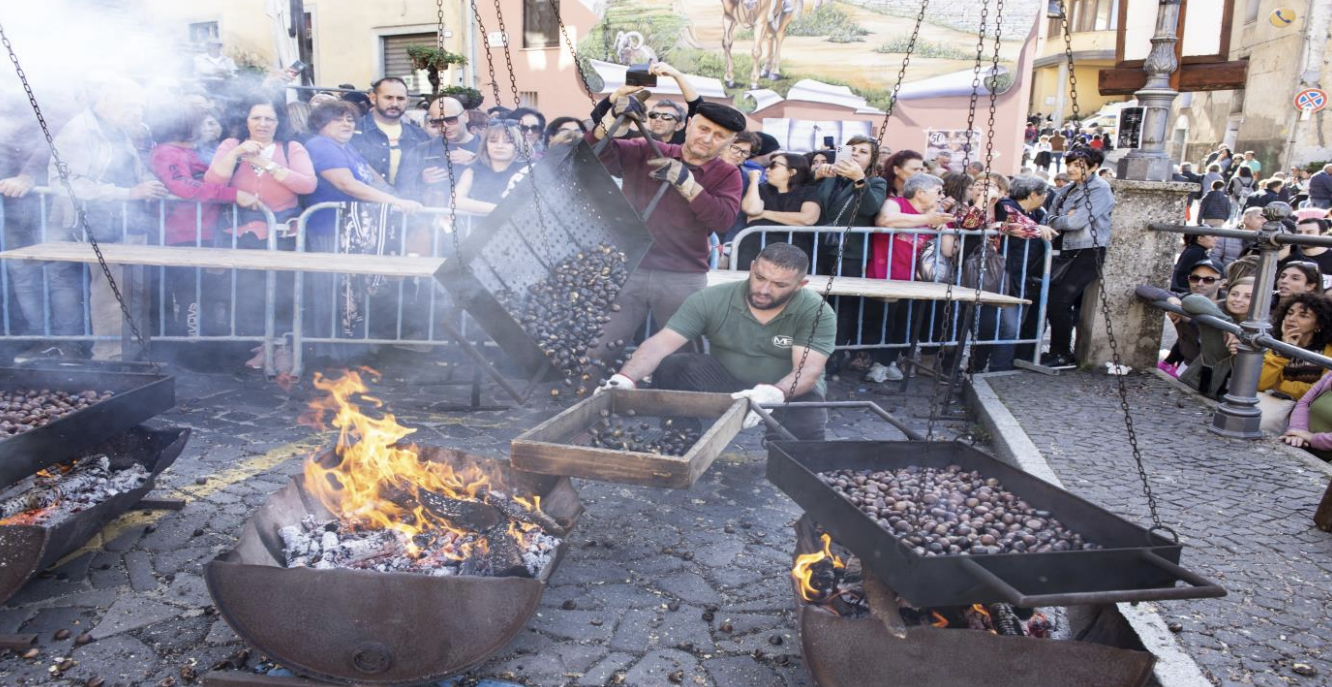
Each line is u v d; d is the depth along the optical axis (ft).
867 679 8.34
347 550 9.96
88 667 9.55
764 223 23.71
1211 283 23.95
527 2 54.80
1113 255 24.00
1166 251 24.09
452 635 8.80
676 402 13.28
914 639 8.16
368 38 61.72
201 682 9.12
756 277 14.46
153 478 12.23
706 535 13.52
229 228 21.45
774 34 48.78
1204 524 13.89
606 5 51.60
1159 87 23.43
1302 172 74.59
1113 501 14.76
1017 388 22.59
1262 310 18.33
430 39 59.88
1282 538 13.43
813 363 14.88
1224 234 20.42
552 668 9.88
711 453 10.92
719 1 49.26
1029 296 24.72
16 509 10.82
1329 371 18.26
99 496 11.68
